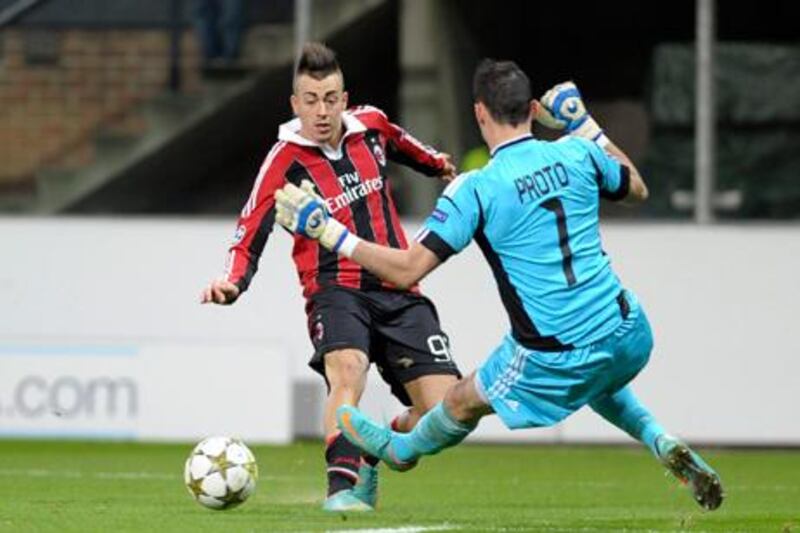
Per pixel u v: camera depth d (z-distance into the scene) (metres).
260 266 53.34
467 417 25.14
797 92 53.41
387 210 29.28
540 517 28.19
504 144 24.80
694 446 52.19
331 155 28.88
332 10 54.38
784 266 52.16
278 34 54.66
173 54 55.12
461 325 52.72
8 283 54.12
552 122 26.34
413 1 54.00
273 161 28.66
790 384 51.97
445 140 53.88
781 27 53.31
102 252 54.12
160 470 41.97
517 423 24.62
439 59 53.81
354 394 27.61
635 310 24.69
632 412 25.67
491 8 53.81
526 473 42.28
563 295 24.30
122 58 55.28
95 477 39.53
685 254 52.25
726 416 52.00
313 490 35.31
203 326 53.69
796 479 40.94
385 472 41.94
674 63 53.41
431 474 41.69
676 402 52.12
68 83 55.44
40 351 51.44
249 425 51.56
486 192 24.42
